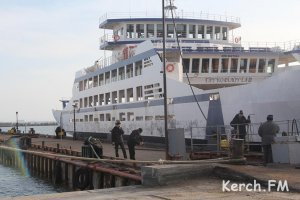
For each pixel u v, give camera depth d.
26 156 37.38
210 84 28.61
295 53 28.92
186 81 28.30
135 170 18.36
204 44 31.55
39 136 58.22
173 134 17.69
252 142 20.16
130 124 32.62
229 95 21.83
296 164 14.52
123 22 36.28
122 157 22.75
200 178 13.16
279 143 14.91
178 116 25.91
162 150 26.48
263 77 29.17
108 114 37.69
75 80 48.34
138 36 36.09
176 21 34.47
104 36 38.31
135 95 32.16
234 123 19.36
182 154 17.61
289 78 18.69
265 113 19.81
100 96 40.41
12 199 11.01
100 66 40.69
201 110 23.81
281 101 19.05
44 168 31.86
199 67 28.53
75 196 11.30
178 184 12.46
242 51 28.84
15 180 31.23
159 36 35.72
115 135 21.70
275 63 29.44
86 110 43.69
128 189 12.23
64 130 51.28
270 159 15.23
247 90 20.78
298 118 18.42
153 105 28.97
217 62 28.70
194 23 34.75
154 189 11.96
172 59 28.02
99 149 22.56
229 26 36.12
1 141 46.75
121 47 36.81
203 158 18.78
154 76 28.83
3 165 42.81
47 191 25.94
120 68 35.28
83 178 22.33
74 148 31.91
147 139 30.08
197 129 24.16
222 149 19.19
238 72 28.91
